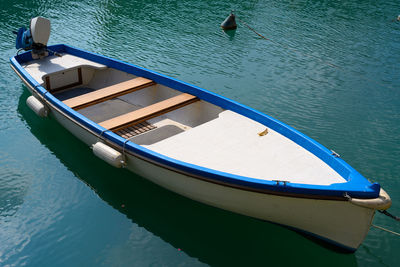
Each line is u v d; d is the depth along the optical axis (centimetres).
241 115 667
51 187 684
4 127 855
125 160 621
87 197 664
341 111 917
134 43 1280
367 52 1250
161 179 599
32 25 863
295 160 550
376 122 875
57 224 605
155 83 804
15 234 583
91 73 939
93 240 580
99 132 630
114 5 1692
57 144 807
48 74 840
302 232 537
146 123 743
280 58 1201
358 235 487
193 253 565
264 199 501
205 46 1277
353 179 473
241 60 1180
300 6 1733
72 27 1410
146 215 631
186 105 719
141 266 541
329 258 559
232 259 557
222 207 570
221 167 541
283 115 898
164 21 1504
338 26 1481
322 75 1095
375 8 1714
